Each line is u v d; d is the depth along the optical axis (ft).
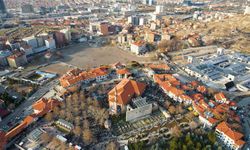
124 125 588.50
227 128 533.14
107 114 606.96
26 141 531.50
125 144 526.16
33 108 643.04
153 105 645.10
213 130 561.43
